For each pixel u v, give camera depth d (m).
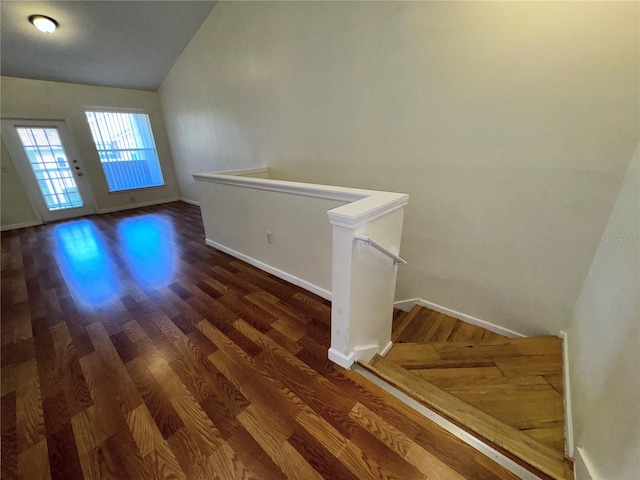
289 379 1.53
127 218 5.01
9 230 4.40
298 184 2.17
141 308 2.22
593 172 1.61
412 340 2.22
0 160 4.27
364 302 1.55
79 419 1.32
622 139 1.49
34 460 1.16
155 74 5.05
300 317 2.09
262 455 1.16
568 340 1.87
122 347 1.79
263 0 3.02
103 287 2.56
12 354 1.75
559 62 1.57
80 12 3.33
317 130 2.99
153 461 1.15
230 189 2.89
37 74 4.25
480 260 2.20
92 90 4.92
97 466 1.13
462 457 1.14
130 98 5.35
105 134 5.25
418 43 2.05
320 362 1.64
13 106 4.26
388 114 2.37
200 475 1.10
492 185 1.98
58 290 2.52
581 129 1.59
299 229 2.33
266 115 3.52
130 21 3.67
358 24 2.34
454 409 1.41
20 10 3.12
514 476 1.07
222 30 3.70
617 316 1.18
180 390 1.47
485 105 1.87
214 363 1.65
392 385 1.49
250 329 1.95
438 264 2.43
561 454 1.21
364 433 1.23
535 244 1.92
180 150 5.74
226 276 2.75
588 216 1.68
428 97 2.11
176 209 5.68
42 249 3.54
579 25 1.48
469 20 1.80
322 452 1.16
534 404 1.54
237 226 3.00
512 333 2.20
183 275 2.79
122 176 5.60
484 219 2.09
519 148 1.82
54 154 4.77
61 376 1.57
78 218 5.04
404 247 2.58
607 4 1.39
